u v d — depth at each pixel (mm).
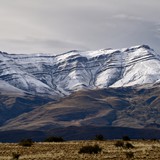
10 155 78812
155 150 83312
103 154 76938
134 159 68750
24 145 97562
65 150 85938
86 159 69562
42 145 98688
